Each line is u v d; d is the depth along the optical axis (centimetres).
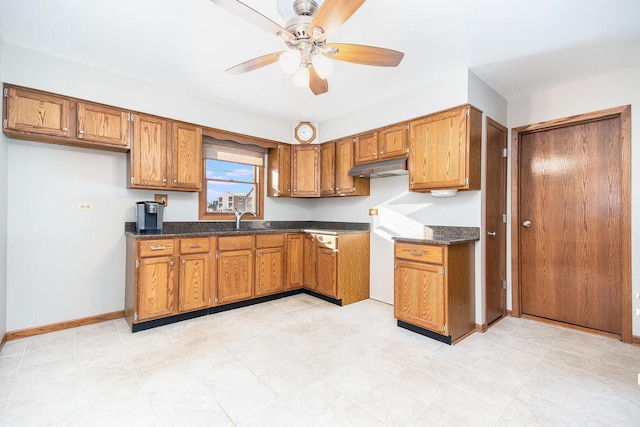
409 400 173
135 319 265
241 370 204
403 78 285
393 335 265
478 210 281
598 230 280
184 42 229
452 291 250
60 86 251
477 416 160
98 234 293
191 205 354
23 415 157
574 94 286
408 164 309
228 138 362
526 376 200
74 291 280
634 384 191
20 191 255
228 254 326
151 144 298
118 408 164
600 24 201
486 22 200
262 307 342
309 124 418
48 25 208
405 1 179
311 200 467
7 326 248
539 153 315
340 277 350
